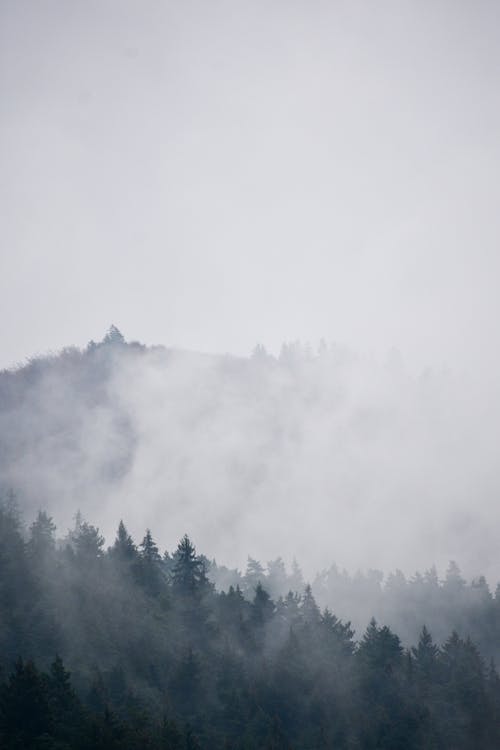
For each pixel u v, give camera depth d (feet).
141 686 149.48
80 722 119.85
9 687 119.14
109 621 165.48
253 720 146.20
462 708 164.35
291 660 166.71
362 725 153.69
